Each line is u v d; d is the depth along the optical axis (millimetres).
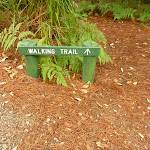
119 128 1762
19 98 1880
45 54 1945
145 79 2621
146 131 1775
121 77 2643
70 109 1884
